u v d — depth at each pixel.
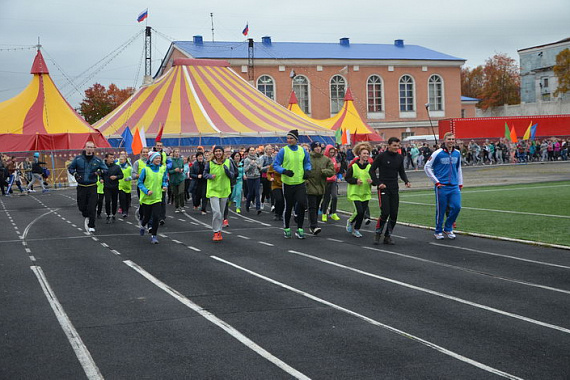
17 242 12.44
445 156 11.43
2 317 6.71
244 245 11.59
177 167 18.03
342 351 5.37
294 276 8.61
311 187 12.89
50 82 36.00
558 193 20.09
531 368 4.88
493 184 25.08
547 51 79.44
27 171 32.22
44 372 5.00
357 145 12.36
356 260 9.77
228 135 35.25
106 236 13.16
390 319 6.36
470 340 5.62
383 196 11.20
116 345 5.65
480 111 78.75
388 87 65.12
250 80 60.16
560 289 7.51
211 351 5.43
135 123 35.81
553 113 68.62
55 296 7.65
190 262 9.85
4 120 33.53
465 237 11.84
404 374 4.79
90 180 13.72
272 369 4.96
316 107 62.69
